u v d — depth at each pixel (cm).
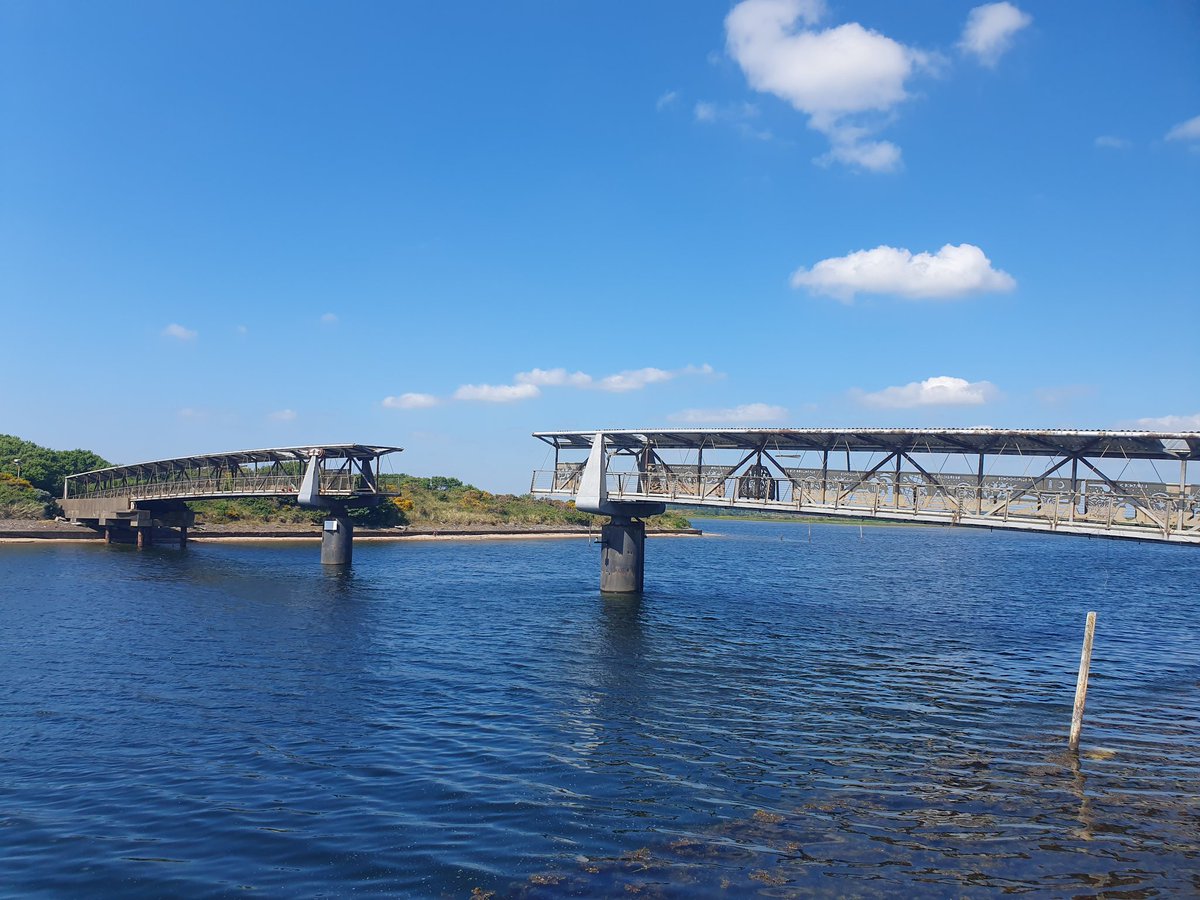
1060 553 14050
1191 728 2559
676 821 1762
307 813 1772
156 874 1488
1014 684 3145
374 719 2509
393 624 4294
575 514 16100
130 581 5959
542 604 5162
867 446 4372
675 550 11619
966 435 3684
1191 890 1502
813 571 8538
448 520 13488
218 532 10531
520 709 2656
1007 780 2062
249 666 3222
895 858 1602
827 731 2473
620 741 2331
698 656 3581
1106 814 1848
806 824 1759
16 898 1391
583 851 1602
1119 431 3117
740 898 1419
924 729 2509
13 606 4631
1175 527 3234
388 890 1434
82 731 2342
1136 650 4000
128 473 11056
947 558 11619
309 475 7131
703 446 4953
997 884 1504
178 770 2036
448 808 1811
